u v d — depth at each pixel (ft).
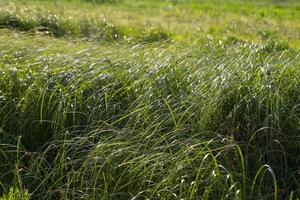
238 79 17.52
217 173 14.46
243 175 14.53
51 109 18.61
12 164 17.33
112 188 15.66
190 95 17.51
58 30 33.45
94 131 16.87
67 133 17.33
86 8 45.68
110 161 15.78
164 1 54.80
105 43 26.43
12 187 15.57
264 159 15.79
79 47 22.81
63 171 16.58
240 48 22.90
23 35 25.95
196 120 16.90
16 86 19.52
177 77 18.75
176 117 16.88
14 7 39.73
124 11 45.65
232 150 15.52
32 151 18.22
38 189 16.42
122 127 17.61
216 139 16.06
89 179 15.98
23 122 18.60
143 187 15.23
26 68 20.24
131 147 15.90
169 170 14.99
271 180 15.38
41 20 34.42
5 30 26.96
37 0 48.42
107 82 19.11
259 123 16.46
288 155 16.01
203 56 20.76
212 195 14.44
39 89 19.12
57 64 20.27
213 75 18.25
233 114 16.61
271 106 16.49
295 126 16.43
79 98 18.63
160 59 20.21
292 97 17.12
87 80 19.17
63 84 19.38
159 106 17.39
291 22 43.11
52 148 17.56
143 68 19.52
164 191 14.66
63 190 15.83
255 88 17.10
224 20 42.68
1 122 18.72
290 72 17.94
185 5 52.01
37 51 21.74
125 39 29.30
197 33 35.50
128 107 18.10
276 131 16.16
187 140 15.72
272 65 18.35
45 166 17.07
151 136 16.30
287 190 15.28
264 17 45.39
